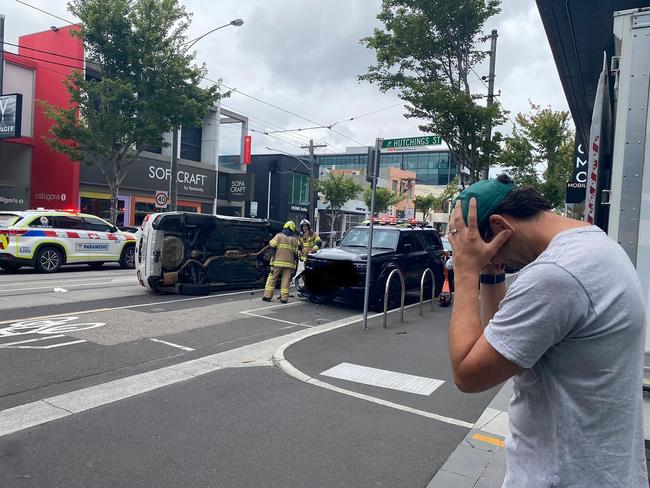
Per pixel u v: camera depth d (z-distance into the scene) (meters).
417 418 4.74
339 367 6.29
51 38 23.91
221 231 12.34
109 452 3.83
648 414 2.44
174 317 9.02
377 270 10.66
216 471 3.60
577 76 7.46
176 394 5.13
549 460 1.42
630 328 1.35
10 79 22.80
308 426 4.45
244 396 5.14
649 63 2.67
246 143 39.41
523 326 1.39
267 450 3.96
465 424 4.63
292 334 8.06
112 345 6.93
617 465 1.35
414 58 16.11
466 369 1.48
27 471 3.51
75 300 10.46
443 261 13.59
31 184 23.98
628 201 2.71
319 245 13.66
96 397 4.98
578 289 1.36
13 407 4.66
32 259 15.09
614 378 1.35
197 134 35.56
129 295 11.38
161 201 21.55
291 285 13.87
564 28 5.88
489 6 15.15
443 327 8.97
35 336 7.25
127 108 20.20
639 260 2.67
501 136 16.47
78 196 25.22
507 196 1.61
